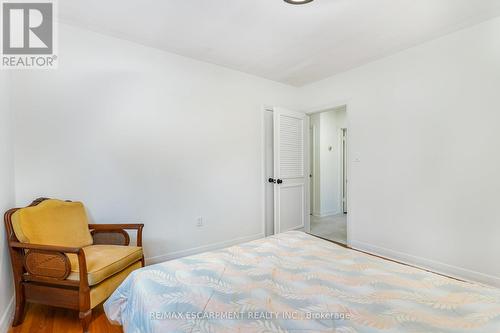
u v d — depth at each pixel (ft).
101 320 5.74
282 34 7.79
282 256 4.84
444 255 7.95
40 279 5.45
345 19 6.97
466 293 3.37
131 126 8.24
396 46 8.61
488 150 7.09
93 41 7.60
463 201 7.56
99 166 7.70
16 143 6.50
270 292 3.46
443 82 7.93
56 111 7.06
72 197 7.27
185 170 9.39
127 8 6.48
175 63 9.14
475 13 6.72
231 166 10.63
